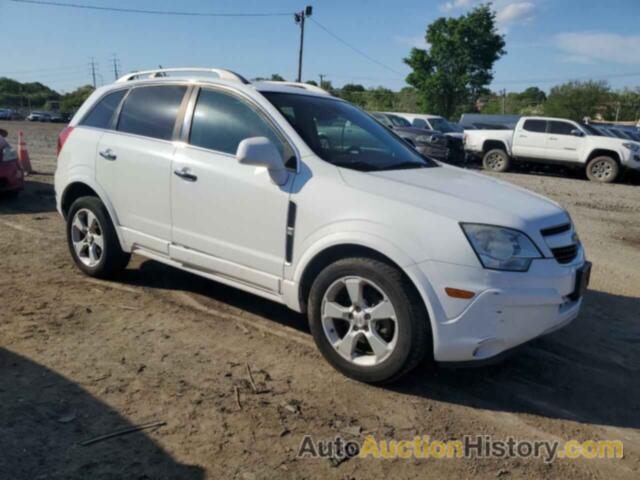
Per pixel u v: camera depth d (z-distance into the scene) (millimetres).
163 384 3393
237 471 2662
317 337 3645
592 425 3227
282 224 3699
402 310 3252
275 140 3906
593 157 16188
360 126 4520
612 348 4250
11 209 8008
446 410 3299
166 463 2686
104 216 4902
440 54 53688
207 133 4230
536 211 3469
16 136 25484
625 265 6652
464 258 3123
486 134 18156
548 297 3229
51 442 2785
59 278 5160
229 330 4211
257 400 3273
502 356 3301
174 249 4367
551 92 66938
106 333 4055
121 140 4719
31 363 3557
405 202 3330
